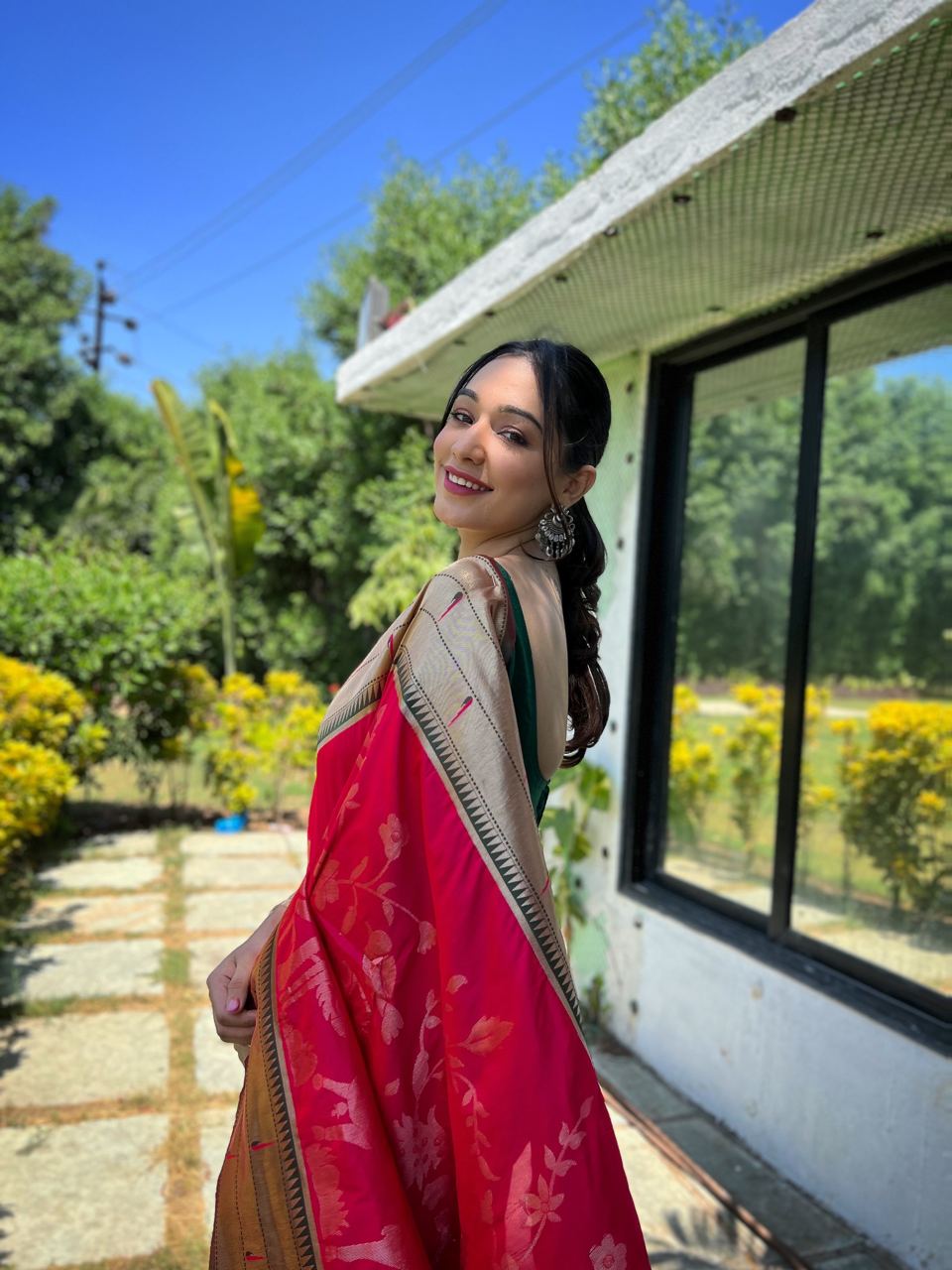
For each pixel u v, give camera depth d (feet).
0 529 42.16
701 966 9.55
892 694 16.66
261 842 19.49
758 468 16.49
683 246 7.75
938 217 7.07
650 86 22.56
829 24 5.17
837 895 13.15
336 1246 3.14
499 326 10.11
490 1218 3.01
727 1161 8.53
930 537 16.17
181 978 12.17
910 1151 7.07
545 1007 3.11
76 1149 8.37
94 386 47.21
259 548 33.86
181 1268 6.85
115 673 18.85
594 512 11.81
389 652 3.51
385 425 31.07
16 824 13.01
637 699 10.96
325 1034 3.33
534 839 3.24
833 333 10.91
